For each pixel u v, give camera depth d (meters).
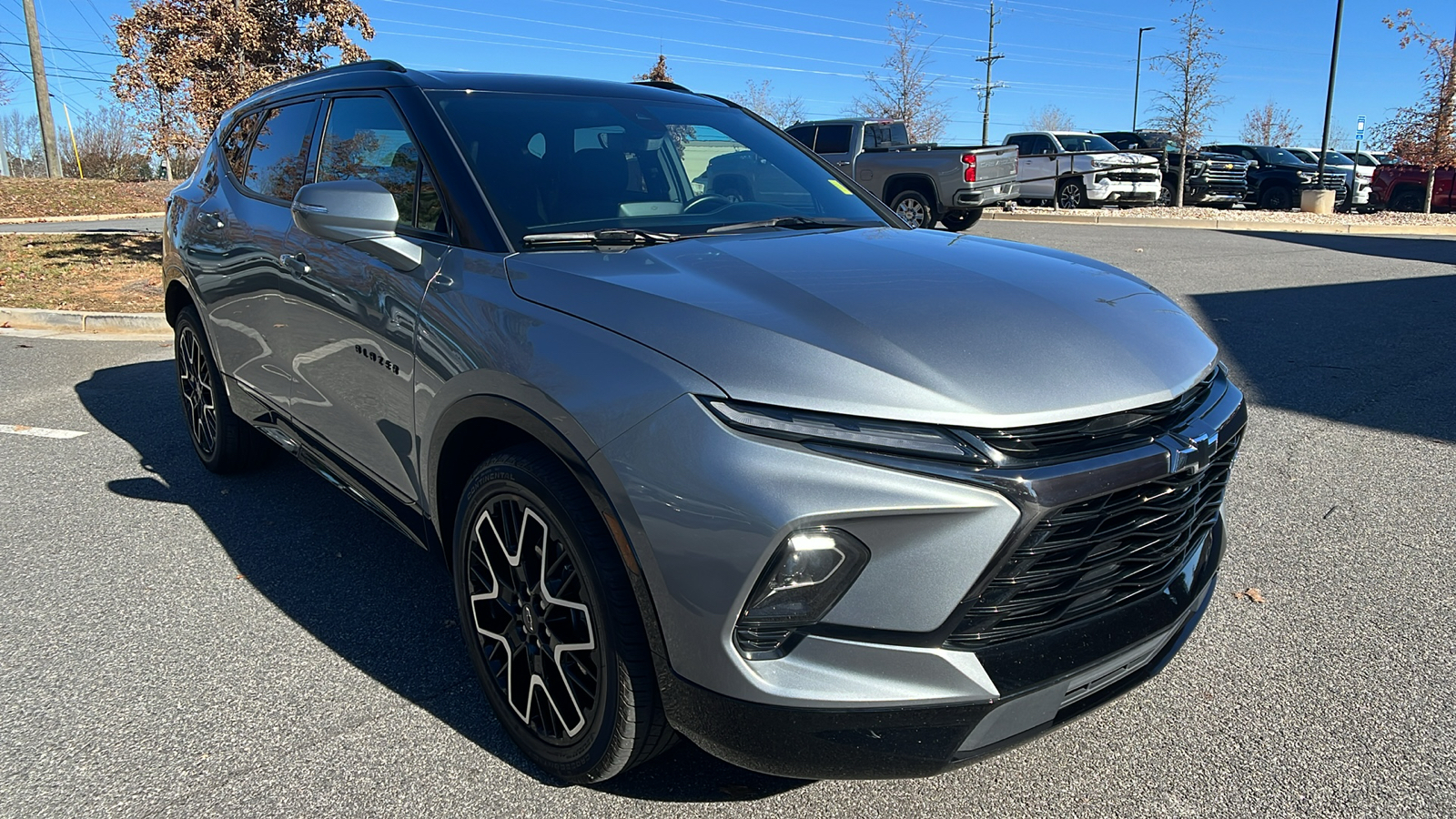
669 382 1.98
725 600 1.87
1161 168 23.72
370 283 2.89
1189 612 2.35
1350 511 4.17
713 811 2.34
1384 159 28.02
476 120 3.06
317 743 2.60
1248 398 5.88
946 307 2.19
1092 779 2.47
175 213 4.66
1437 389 6.00
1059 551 1.95
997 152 15.22
